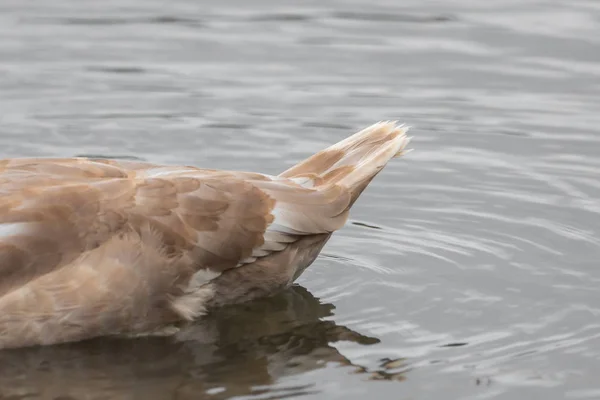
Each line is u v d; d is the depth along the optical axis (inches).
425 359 455.5
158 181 474.3
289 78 753.0
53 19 832.9
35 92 726.5
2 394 435.2
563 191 615.2
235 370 453.7
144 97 725.9
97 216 462.6
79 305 458.3
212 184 481.1
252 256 485.7
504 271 532.4
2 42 791.1
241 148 666.2
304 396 429.1
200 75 754.8
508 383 434.9
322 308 501.7
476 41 800.9
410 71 762.2
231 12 851.4
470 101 723.4
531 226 577.3
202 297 484.1
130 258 462.3
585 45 788.6
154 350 469.7
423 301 506.3
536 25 821.2
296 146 670.5
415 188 623.5
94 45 792.3
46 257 457.1
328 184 503.5
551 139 676.1
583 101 721.0
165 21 834.8
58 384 442.6
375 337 476.4
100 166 487.2
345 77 754.2
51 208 460.4
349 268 539.5
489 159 654.5
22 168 482.3
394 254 554.3
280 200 489.7
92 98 721.6
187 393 434.9
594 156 654.5
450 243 563.5
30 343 462.3
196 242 472.4
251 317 494.6
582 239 561.9
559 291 510.6
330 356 461.7
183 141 673.0
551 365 448.1
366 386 435.5
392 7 859.4
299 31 818.8
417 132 687.7
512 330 477.7
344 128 689.6
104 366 456.1
